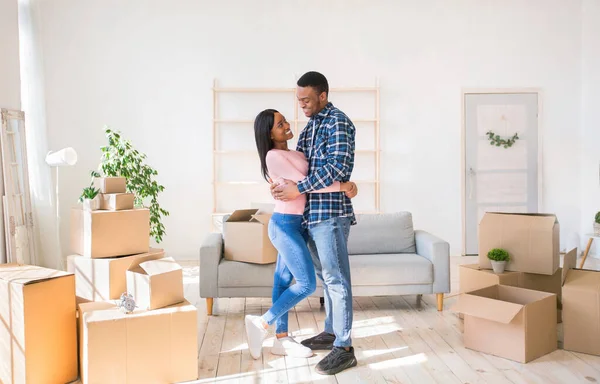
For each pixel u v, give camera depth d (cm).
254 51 596
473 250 612
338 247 251
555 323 280
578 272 286
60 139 580
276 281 286
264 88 591
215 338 310
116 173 494
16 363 227
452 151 609
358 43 601
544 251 311
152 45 589
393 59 604
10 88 393
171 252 596
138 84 589
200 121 596
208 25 594
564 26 612
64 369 238
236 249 356
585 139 610
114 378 230
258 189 603
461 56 607
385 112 605
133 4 586
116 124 588
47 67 577
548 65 613
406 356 276
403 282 356
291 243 256
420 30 604
